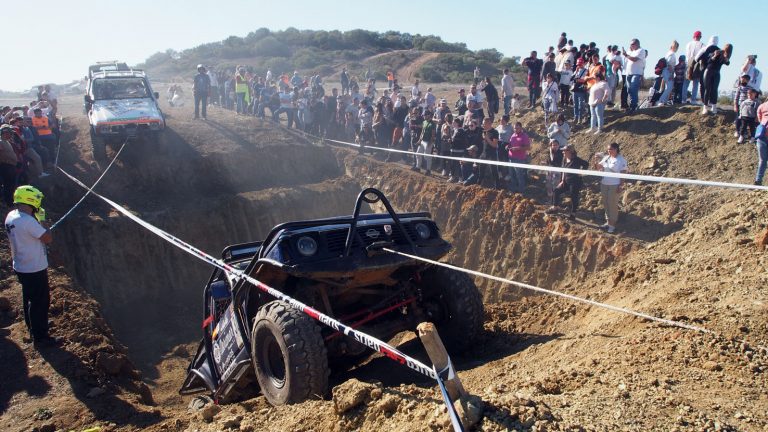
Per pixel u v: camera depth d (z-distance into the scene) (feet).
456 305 23.98
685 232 32.24
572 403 13.17
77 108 103.91
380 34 299.58
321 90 74.95
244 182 64.34
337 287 22.93
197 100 73.10
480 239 49.80
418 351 26.00
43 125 56.85
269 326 20.39
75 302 31.09
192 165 62.44
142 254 52.85
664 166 47.78
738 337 17.04
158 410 23.04
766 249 24.27
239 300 23.76
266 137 69.77
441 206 53.83
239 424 17.57
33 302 26.11
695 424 12.02
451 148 55.06
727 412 12.76
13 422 21.66
